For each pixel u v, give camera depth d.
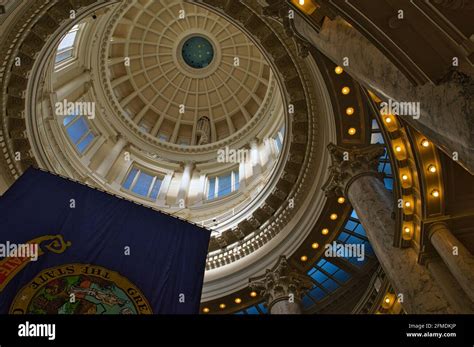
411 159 9.25
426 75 4.40
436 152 8.84
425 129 4.84
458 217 8.62
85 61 21.67
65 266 7.10
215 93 28.86
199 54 28.50
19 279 6.71
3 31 12.01
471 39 4.11
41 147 14.88
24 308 6.43
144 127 26.91
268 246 15.55
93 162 20.95
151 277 7.54
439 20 4.27
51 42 13.38
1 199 7.63
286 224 15.52
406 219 9.12
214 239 16.41
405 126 8.98
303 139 14.80
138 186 22.48
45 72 14.75
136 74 27.22
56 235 7.46
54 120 17.22
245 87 28.03
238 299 15.12
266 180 18.47
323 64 12.37
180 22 27.48
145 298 7.16
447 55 4.28
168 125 28.17
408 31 4.46
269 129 23.19
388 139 9.55
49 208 7.83
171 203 21.47
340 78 12.42
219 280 15.55
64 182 8.39
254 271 15.07
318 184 14.55
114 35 25.64
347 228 14.37
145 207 8.70
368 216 10.26
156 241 8.21
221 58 28.23
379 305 12.55
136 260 7.68
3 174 13.61
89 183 19.25
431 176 8.92
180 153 25.02
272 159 20.12
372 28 4.73
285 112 15.15
